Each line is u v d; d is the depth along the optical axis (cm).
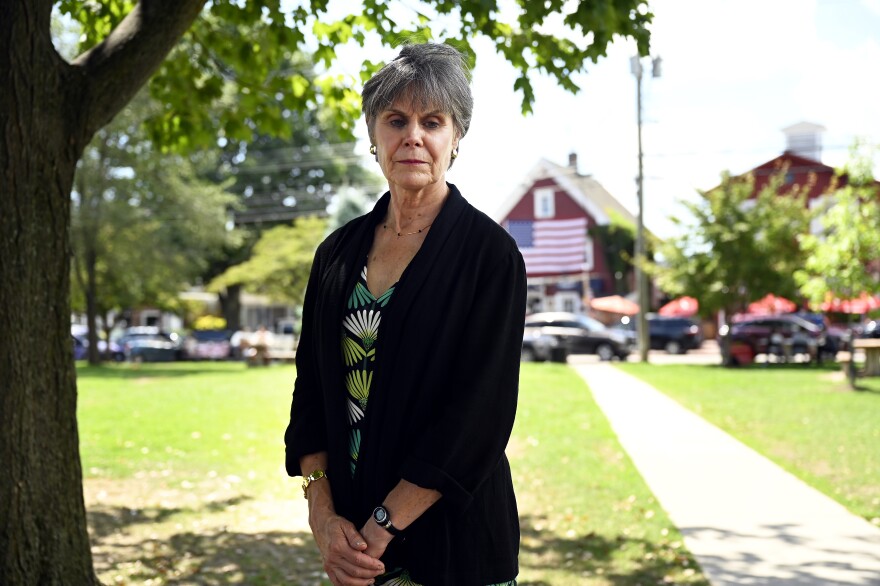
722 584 504
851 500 731
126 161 3112
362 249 207
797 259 2683
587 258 4825
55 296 382
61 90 384
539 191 4894
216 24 648
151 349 3675
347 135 666
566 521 664
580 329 3309
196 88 637
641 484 801
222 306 5319
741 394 1681
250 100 644
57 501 381
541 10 513
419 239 201
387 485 189
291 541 611
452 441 183
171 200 3328
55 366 381
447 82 197
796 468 885
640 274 2964
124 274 3306
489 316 191
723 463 909
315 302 215
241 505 736
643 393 1697
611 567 541
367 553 184
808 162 4444
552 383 1928
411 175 196
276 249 4116
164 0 409
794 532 622
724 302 2669
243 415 1361
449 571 189
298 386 217
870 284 1745
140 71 407
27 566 370
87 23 632
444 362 189
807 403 1502
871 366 2153
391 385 190
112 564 548
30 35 373
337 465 199
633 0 499
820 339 2719
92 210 3080
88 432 1166
